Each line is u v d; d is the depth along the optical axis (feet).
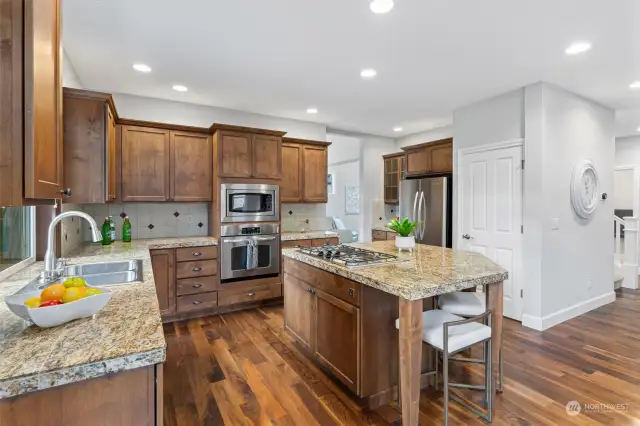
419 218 15.34
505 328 11.31
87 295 3.90
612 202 14.20
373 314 6.86
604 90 11.98
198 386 7.71
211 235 13.78
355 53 9.21
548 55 9.25
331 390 7.55
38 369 2.73
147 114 12.96
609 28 7.82
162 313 11.63
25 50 3.05
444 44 8.63
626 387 7.64
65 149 8.35
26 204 3.23
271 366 8.64
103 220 12.46
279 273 13.84
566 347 9.78
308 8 7.07
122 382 3.07
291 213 16.56
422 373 7.64
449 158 14.98
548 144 11.33
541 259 11.18
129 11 7.16
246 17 7.43
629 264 16.94
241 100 13.35
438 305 7.89
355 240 22.40
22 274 6.26
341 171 27.61
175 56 9.39
